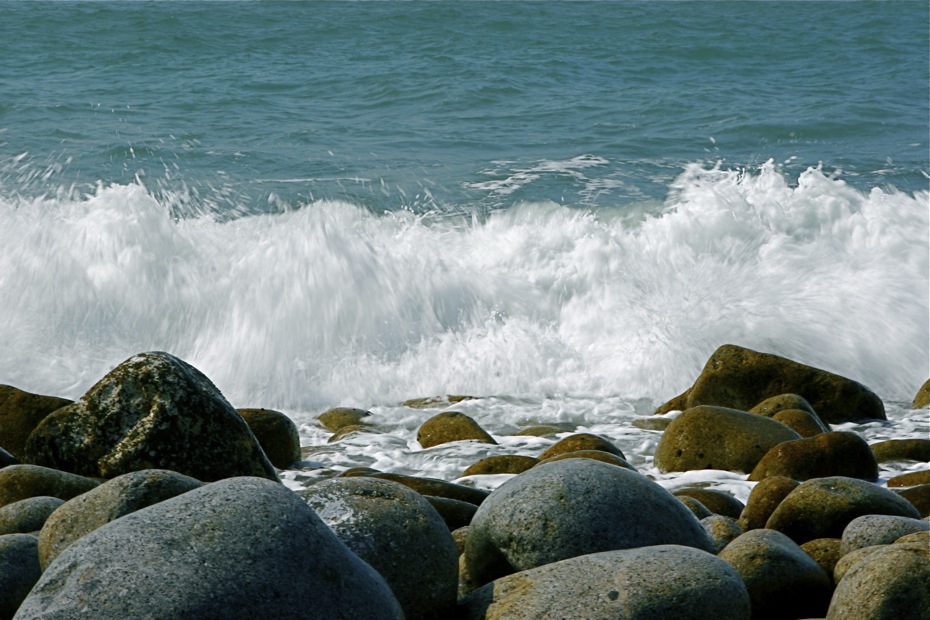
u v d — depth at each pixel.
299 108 24.62
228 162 18.80
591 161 19.52
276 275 12.86
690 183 17.64
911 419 10.74
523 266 13.58
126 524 4.12
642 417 11.00
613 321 12.81
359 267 12.97
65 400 9.39
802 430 9.26
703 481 8.41
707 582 4.50
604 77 29.81
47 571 4.00
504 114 24.34
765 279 13.34
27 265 12.73
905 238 13.98
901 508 6.48
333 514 4.97
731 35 38.62
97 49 32.25
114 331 12.51
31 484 7.06
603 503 5.34
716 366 10.95
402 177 17.95
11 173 17.41
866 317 12.81
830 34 39.34
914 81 29.56
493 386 12.02
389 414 11.08
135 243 13.06
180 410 8.07
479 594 4.88
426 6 44.97
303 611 3.96
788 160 20.03
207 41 34.31
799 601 5.38
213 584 3.89
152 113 23.27
